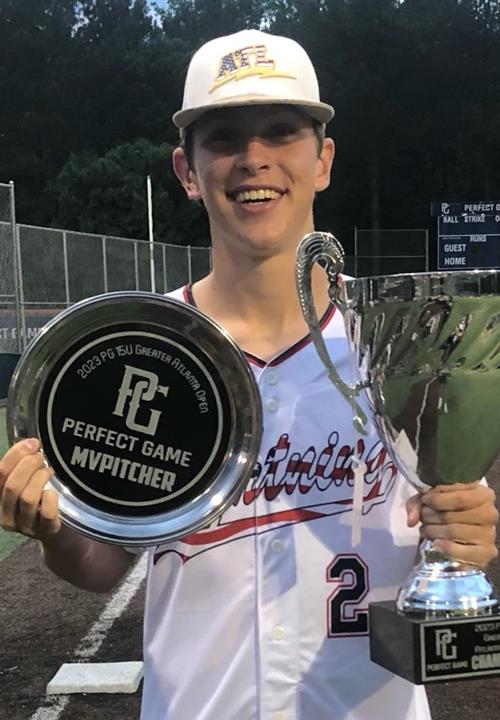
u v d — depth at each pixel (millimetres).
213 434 1417
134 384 1407
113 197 44625
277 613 1454
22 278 15695
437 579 1308
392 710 1448
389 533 1485
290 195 1477
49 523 1287
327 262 1413
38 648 3887
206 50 1479
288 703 1438
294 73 1435
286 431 1503
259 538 1470
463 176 46312
